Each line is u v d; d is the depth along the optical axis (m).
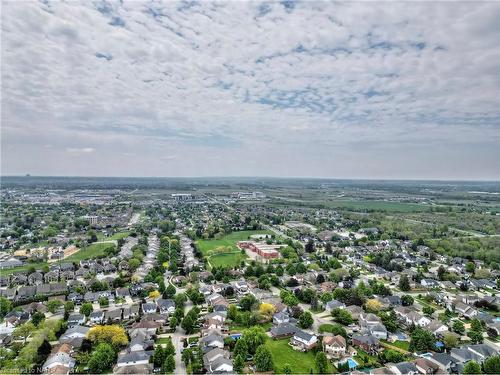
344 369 131.75
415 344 148.75
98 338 147.50
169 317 179.38
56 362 130.12
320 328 165.62
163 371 129.25
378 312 181.00
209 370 130.00
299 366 135.62
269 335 161.50
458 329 165.50
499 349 150.88
